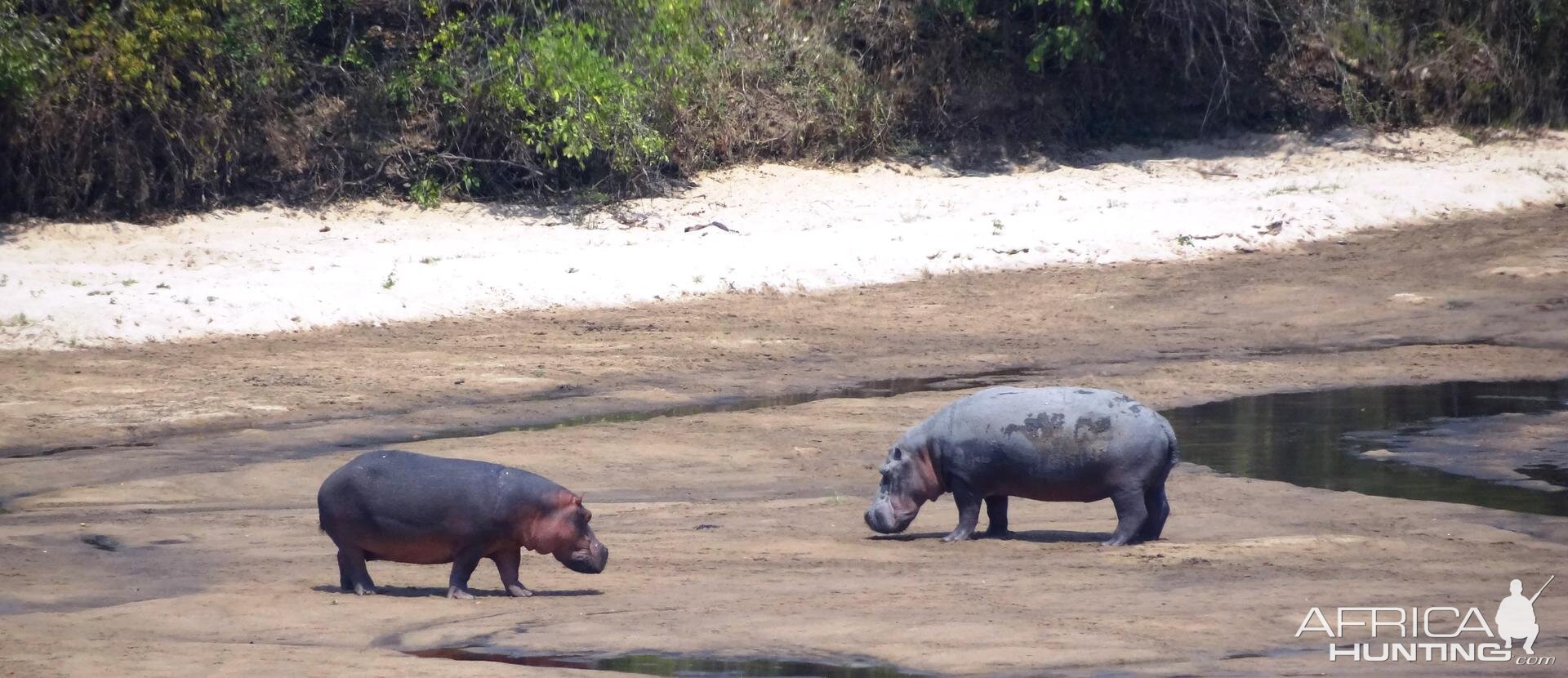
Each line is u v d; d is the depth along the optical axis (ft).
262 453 102.37
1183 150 255.50
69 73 189.47
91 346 139.44
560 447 102.32
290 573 67.10
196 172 199.00
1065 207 213.66
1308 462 94.38
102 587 63.98
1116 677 46.47
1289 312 160.25
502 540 61.21
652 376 132.36
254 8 204.85
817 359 141.18
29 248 178.60
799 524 78.74
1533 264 176.35
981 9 264.93
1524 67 269.44
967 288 176.35
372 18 225.56
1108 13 262.88
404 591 63.26
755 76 244.22
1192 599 58.08
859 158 242.78
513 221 205.98
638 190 219.20
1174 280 179.01
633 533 76.02
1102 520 79.66
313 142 210.59
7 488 91.61
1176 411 114.93
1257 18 265.34
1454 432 103.45
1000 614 55.67
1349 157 247.70
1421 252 188.75
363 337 147.43
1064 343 148.46
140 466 98.02
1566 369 128.47
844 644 51.57
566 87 209.15
